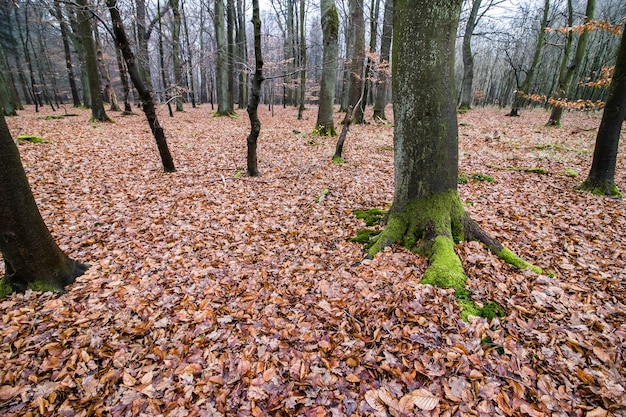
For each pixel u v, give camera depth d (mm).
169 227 5727
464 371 2586
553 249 4531
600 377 2477
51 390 2645
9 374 2752
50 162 8680
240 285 4152
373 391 2496
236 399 2580
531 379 2500
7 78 21969
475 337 2887
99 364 2934
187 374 2814
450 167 4199
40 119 16391
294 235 5531
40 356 2963
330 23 12570
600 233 5012
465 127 16141
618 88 6117
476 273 3742
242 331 3354
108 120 16172
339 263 4520
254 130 8023
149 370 2887
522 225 5344
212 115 22828
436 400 2359
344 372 2713
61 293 3859
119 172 8508
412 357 2756
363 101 17109
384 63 15398
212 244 5219
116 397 2621
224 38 20484
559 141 12414
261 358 2967
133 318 3535
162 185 7754
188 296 3928
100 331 3301
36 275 3779
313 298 3768
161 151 8484
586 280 3771
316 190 7617
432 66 3824
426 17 3707
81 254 4781
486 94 45625
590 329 2953
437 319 3119
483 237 4328
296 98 35656
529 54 33625
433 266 3779
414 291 3488
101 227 5613
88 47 14922
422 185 4277
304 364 2844
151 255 4844
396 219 4551
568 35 16562
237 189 7656
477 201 6547
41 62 29094
